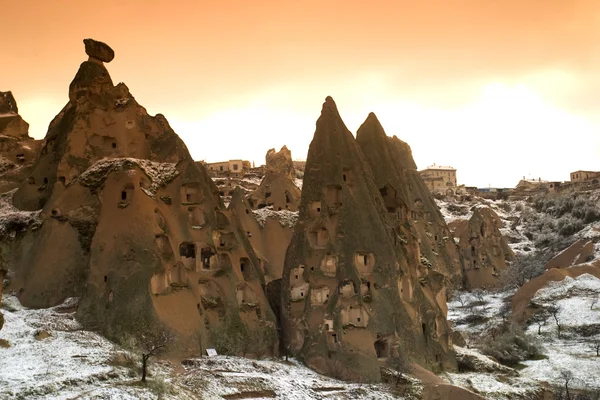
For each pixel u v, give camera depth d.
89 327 65.19
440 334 75.44
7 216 80.00
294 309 73.44
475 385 67.56
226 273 73.62
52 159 85.31
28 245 76.75
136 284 66.12
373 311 70.12
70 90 88.44
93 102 84.19
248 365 64.12
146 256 67.75
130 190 72.44
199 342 66.25
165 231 71.31
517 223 167.00
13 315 65.81
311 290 72.31
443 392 63.59
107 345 61.47
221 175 162.38
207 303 71.19
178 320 66.19
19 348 57.34
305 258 74.50
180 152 82.56
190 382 55.94
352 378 66.44
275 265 98.75
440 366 73.00
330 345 69.06
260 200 117.19
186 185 77.12
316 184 77.19
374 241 73.56
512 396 65.31
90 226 74.88
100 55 90.06
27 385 48.16
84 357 56.31
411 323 71.25
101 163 78.12
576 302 97.94
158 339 63.34
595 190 170.75
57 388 48.50
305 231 75.81
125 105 84.00
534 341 85.62
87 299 67.44
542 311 97.62
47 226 75.19
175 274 69.94
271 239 101.75
